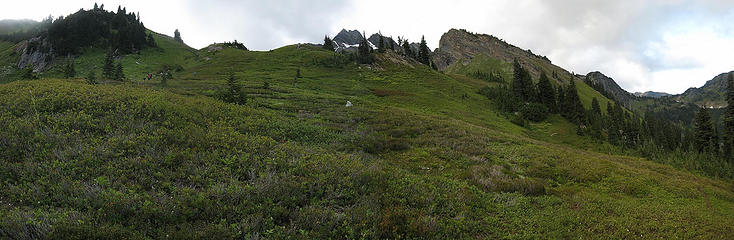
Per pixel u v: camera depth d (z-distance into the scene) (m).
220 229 6.79
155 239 6.46
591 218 10.95
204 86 52.50
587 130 65.75
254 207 7.98
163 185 8.74
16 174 8.52
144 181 8.89
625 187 15.63
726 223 11.79
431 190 11.81
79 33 113.50
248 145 13.08
